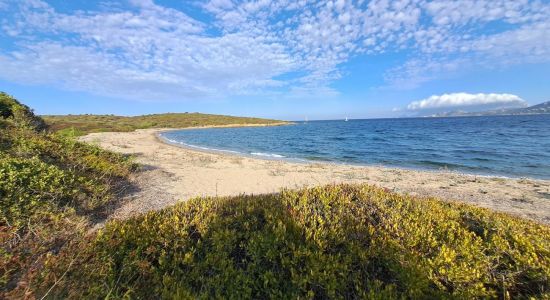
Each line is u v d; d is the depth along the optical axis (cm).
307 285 263
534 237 312
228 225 343
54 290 253
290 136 5441
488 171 1683
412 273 260
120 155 1179
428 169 1783
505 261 278
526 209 863
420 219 351
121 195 778
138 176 1039
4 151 710
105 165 905
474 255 280
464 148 2853
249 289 252
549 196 1030
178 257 291
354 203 395
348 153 2692
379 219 358
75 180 675
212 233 321
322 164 1891
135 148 2367
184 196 854
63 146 959
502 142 3266
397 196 445
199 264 279
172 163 1556
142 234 316
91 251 292
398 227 328
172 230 326
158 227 334
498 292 256
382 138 4438
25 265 303
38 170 614
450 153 2522
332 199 405
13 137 852
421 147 3083
